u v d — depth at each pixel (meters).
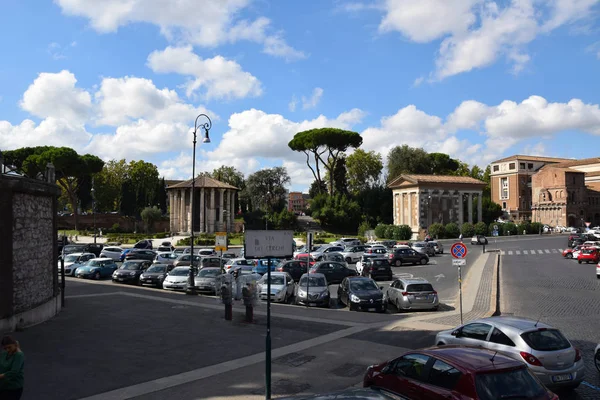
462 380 6.78
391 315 19.64
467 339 10.82
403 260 42.31
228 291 18.16
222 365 12.02
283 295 23.94
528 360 9.47
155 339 14.77
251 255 10.23
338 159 99.31
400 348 13.89
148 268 30.67
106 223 92.88
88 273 32.91
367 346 14.11
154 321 17.64
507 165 128.62
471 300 23.62
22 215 16.06
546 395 6.64
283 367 11.92
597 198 120.12
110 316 18.48
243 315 19.09
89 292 25.31
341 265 31.98
